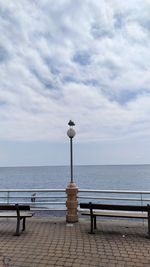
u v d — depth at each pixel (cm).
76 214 810
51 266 479
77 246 585
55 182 6450
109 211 743
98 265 484
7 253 542
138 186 5169
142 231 704
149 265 484
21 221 823
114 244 598
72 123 849
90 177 9106
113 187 4891
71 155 847
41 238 645
